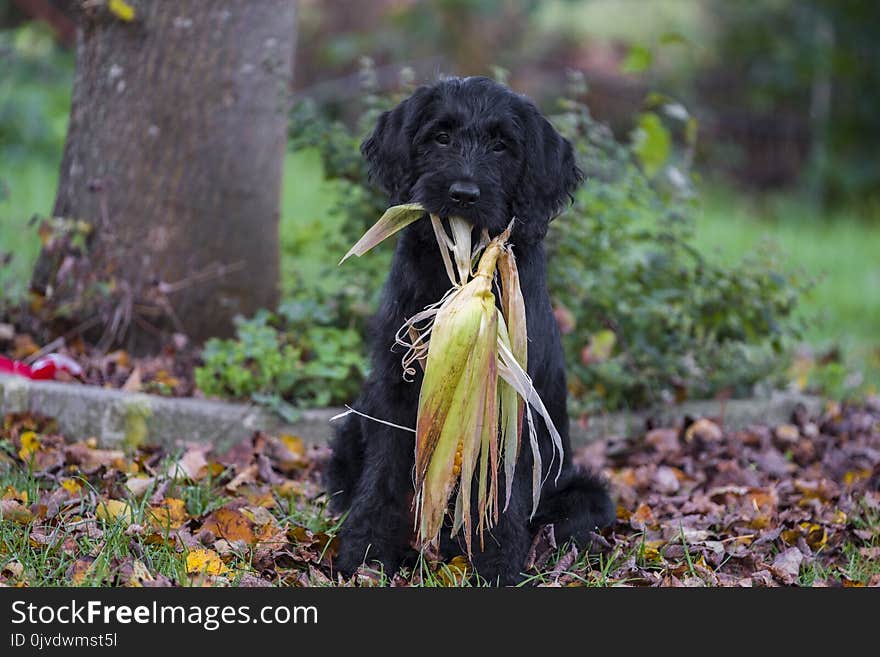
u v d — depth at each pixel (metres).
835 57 27.53
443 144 6.84
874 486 9.34
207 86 10.09
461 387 6.32
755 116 28.53
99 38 10.16
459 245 6.52
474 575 6.97
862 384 12.84
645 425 10.27
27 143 20.03
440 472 6.36
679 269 10.70
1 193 12.34
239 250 10.38
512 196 6.95
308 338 10.12
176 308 10.26
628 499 8.76
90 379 9.61
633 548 7.56
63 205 10.45
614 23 28.00
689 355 10.81
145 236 10.17
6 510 7.20
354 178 10.52
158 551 6.92
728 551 7.64
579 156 10.42
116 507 7.42
